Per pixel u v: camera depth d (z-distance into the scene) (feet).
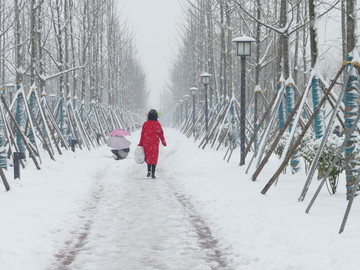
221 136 69.00
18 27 43.34
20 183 32.86
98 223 23.68
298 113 29.71
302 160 42.98
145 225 23.12
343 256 15.16
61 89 60.80
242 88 42.29
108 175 41.96
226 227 21.68
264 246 17.94
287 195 26.91
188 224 23.25
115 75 131.03
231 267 16.56
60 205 26.84
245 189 29.81
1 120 37.93
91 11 72.90
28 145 40.01
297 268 15.14
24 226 21.29
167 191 33.30
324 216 21.06
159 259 17.58
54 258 17.85
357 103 24.09
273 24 42.22
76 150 60.18
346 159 24.71
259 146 37.37
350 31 23.57
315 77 30.40
